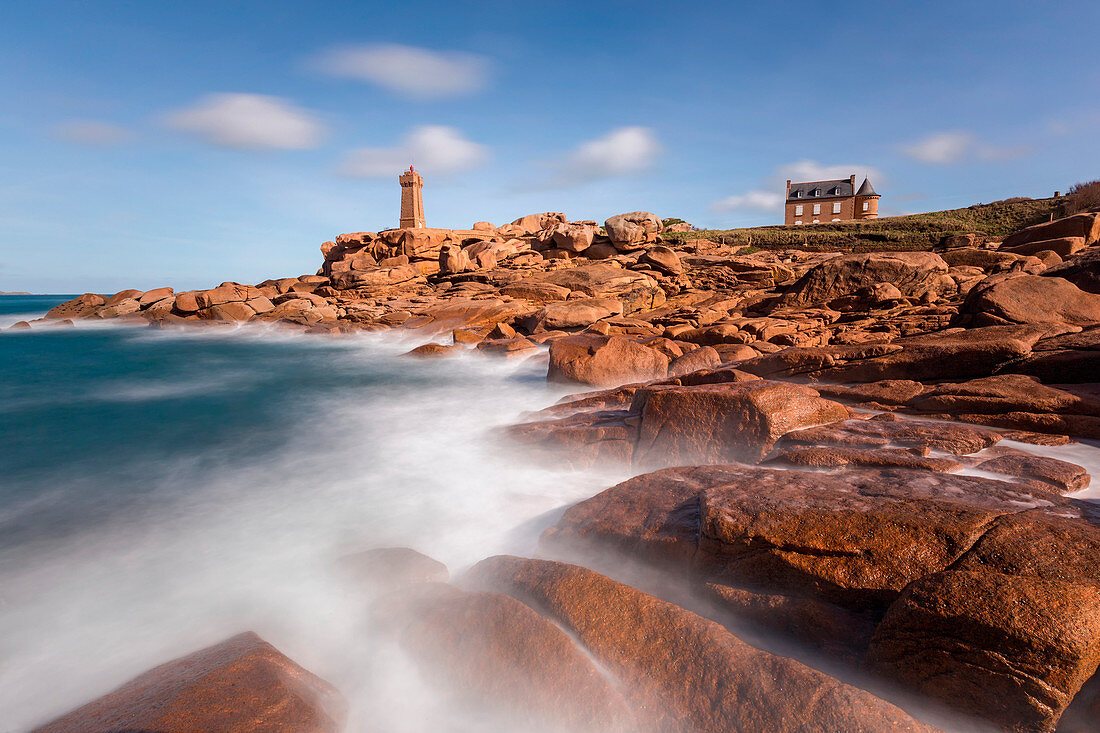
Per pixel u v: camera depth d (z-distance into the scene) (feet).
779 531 12.18
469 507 22.76
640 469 22.89
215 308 120.37
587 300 87.15
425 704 11.26
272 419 44.34
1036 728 8.59
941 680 9.28
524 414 34.76
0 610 17.25
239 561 20.01
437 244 140.15
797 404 21.62
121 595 17.99
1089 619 8.61
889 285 63.82
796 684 9.15
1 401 52.70
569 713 9.89
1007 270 58.95
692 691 9.69
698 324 67.46
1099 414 21.27
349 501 25.22
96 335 111.75
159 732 9.14
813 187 278.05
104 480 30.04
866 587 11.07
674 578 13.74
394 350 83.61
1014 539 10.84
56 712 12.54
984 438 19.03
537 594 12.60
